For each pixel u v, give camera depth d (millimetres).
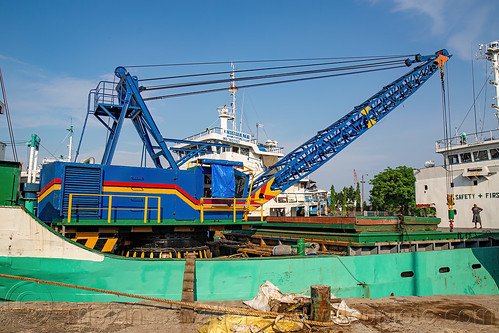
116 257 7840
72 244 7652
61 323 6391
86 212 11594
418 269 10930
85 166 11820
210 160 13602
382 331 6547
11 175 8062
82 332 6051
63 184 11367
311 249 11086
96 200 11789
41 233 7566
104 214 11844
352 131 20797
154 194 12695
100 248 11555
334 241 11352
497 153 23469
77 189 11562
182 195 13125
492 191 23422
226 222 13562
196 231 13539
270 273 8695
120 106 15203
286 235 13156
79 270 7633
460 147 25281
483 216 23781
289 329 6250
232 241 14914
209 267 8242
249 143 30906
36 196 12219
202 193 13523
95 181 11883
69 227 11281
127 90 15398
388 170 51188
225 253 14828
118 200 12125
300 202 32219
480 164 24234
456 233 13609
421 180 28406
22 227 7508
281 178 19500
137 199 12406
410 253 10898
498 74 24500
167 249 12180
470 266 12172
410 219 12062
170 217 12828
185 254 11398
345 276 9562
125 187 12297
